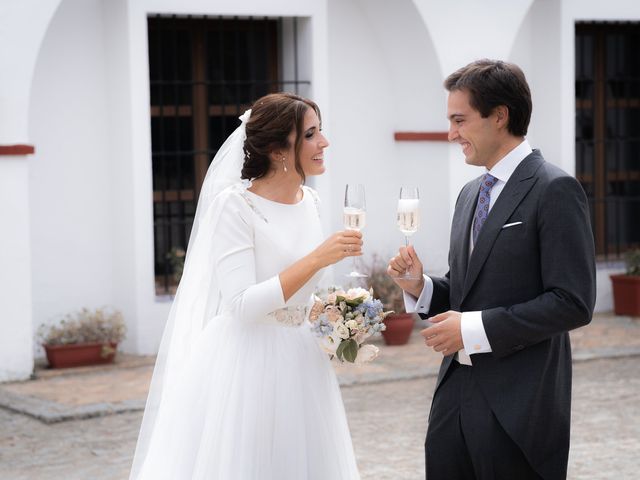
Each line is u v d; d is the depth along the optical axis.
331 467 3.86
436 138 9.45
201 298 3.97
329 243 3.55
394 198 9.95
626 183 11.16
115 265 8.94
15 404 7.23
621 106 11.06
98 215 8.88
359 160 9.82
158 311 8.80
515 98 3.34
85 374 8.17
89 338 8.41
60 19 8.62
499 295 3.38
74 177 8.77
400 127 9.88
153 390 4.16
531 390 3.35
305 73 9.31
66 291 8.80
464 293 3.45
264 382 3.76
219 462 3.73
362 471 5.71
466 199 3.62
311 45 9.19
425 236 9.71
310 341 3.91
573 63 10.13
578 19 10.14
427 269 9.68
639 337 9.32
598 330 9.67
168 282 9.38
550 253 3.27
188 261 3.99
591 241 3.30
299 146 3.73
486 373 3.40
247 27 9.50
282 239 3.76
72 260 8.81
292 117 3.71
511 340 3.28
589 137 10.93
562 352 3.48
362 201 3.71
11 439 6.47
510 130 3.38
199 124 9.42
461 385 3.48
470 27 9.37
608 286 10.66
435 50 9.29
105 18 8.76
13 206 7.97
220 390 3.77
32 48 7.94
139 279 8.73
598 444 6.20
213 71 9.45
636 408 7.05
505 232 3.36
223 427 3.74
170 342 4.03
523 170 3.38
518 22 9.51
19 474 5.75
